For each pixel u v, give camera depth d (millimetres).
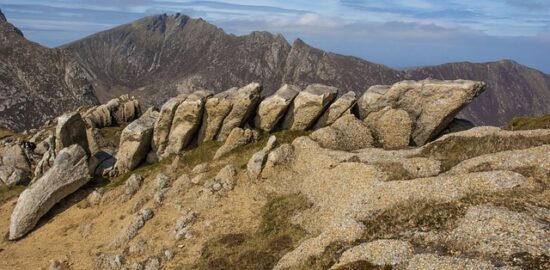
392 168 42406
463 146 45750
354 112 59438
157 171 58594
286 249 37312
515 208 29594
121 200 54281
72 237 49812
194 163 58344
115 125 81188
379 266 26875
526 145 42062
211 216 46219
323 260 30922
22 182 68250
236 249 39656
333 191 42844
